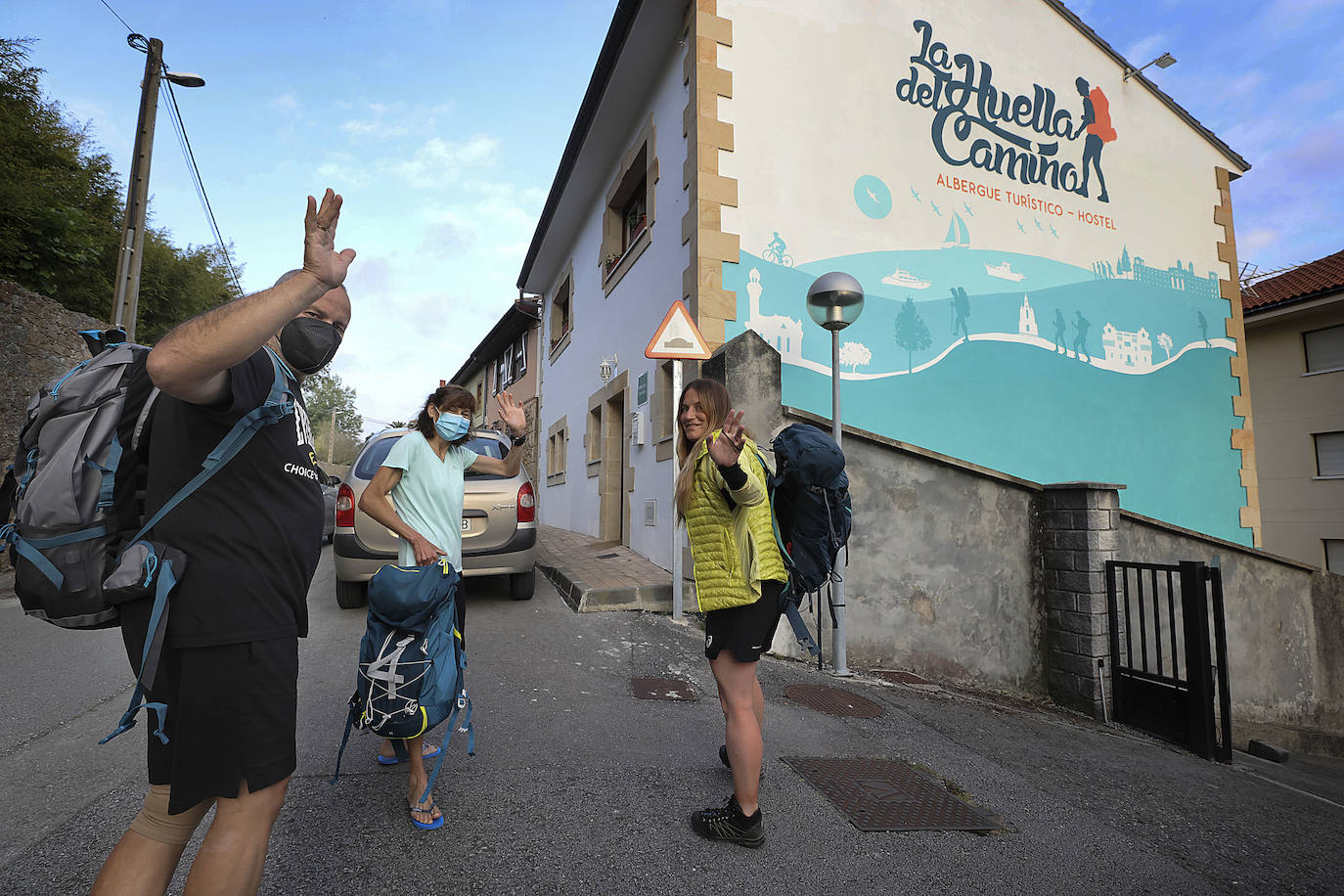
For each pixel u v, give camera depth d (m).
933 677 6.00
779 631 5.74
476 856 2.34
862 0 8.19
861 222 7.85
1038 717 5.22
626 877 2.28
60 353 10.17
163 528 1.39
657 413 7.84
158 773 1.41
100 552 1.38
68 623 1.37
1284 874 2.80
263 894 2.07
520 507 6.22
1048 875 2.52
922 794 3.11
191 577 1.38
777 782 3.12
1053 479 8.79
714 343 6.88
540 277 15.88
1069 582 6.00
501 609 6.17
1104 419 9.25
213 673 1.37
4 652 4.83
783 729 3.82
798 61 7.70
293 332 1.58
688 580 6.36
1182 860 2.80
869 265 7.86
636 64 8.35
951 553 6.15
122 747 3.18
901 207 8.12
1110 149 9.91
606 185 10.95
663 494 7.60
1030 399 8.77
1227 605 7.50
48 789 2.73
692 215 7.12
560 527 14.08
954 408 8.27
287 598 1.50
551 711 3.79
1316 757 6.80
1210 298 10.35
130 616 1.40
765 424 5.77
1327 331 17.75
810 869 2.42
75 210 12.17
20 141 12.44
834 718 4.15
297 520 1.54
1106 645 5.76
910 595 6.04
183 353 1.21
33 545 1.35
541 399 16.73
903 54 8.38
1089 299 9.37
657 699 4.09
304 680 4.18
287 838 2.38
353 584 6.00
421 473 2.65
